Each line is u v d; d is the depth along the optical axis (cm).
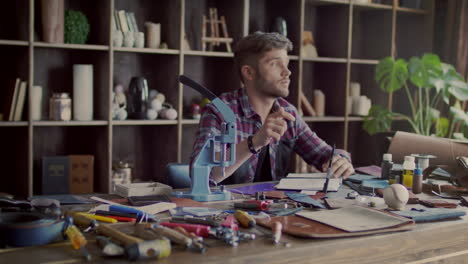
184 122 379
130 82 370
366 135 484
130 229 135
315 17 456
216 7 410
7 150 354
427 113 412
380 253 137
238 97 249
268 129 199
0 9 340
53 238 125
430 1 466
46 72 361
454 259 152
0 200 151
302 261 125
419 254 145
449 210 164
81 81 348
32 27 323
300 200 173
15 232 121
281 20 411
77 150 378
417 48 479
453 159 225
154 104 374
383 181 211
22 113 338
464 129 394
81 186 355
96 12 361
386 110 423
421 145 235
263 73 237
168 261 114
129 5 381
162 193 182
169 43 381
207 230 131
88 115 352
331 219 146
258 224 144
